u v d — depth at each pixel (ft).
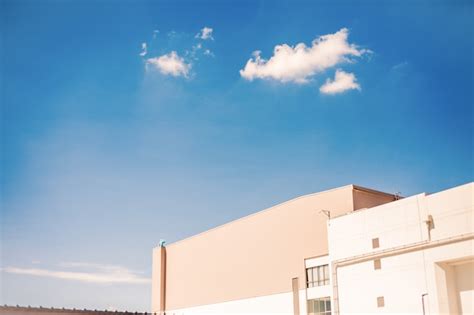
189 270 320.50
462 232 164.04
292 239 243.19
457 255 164.04
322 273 223.92
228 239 289.53
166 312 334.03
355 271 194.49
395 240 182.70
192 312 308.40
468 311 164.04
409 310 173.68
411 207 179.93
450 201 168.96
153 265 357.41
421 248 174.29
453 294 167.43
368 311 186.50
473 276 164.35
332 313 199.62
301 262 234.99
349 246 198.49
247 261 270.46
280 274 245.65
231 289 278.26
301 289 231.91
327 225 217.15
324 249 225.15
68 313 274.98
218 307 285.64
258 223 267.80
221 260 291.79
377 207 191.01
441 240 168.76
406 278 176.76
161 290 342.23
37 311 262.47
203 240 312.50
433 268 169.58
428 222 173.47
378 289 184.96
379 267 186.50
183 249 331.98
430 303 168.35
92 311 286.25
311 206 236.63
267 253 257.14
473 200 163.12
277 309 242.99
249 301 262.67
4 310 254.88
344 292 196.75
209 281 298.56
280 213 253.85
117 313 299.58
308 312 225.97
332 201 227.40
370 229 192.13
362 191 222.89
